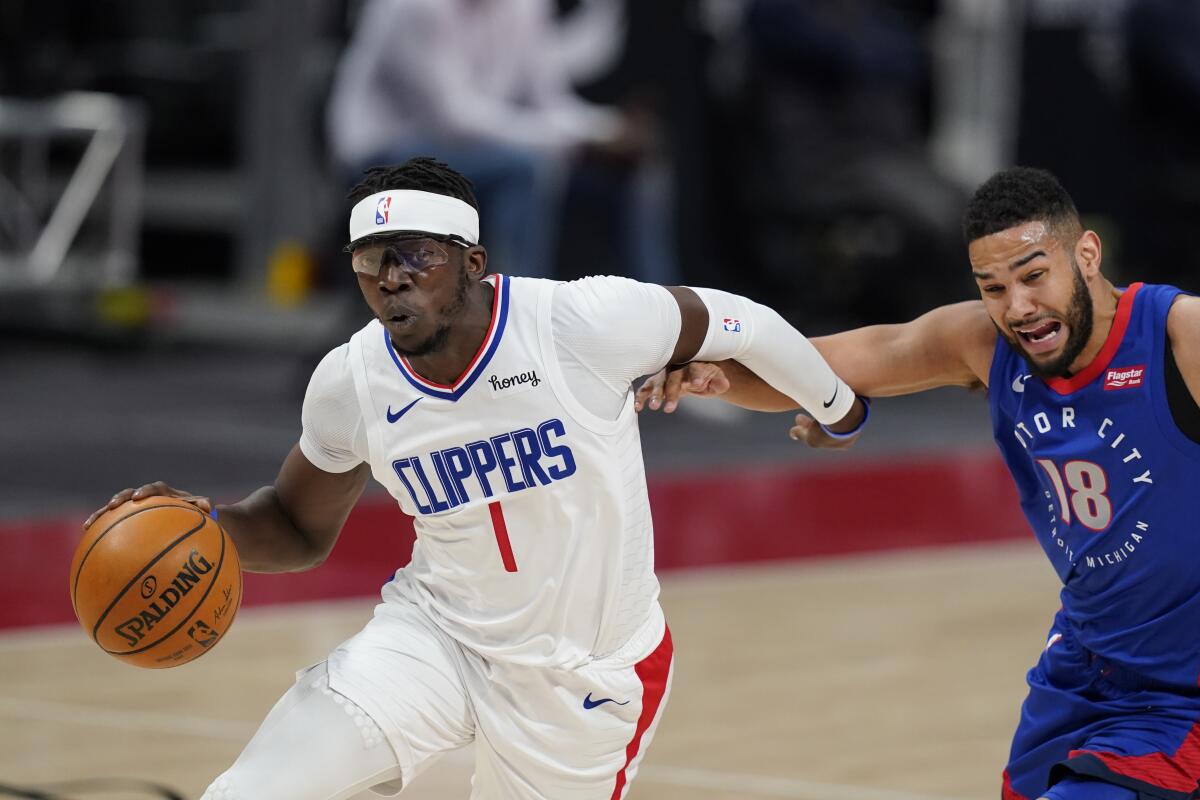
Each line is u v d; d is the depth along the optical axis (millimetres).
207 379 46969
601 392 11016
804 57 49938
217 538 11180
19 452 35562
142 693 20172
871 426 42594
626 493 11242
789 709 19984
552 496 10992
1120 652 11219
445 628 11398
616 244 44906
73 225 49219
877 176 48844
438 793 16719
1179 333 10828
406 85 36938
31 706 19578
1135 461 10938
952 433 42000
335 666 11281
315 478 11812
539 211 37875
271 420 40125
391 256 10508
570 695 11273
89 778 17016
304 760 10875
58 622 23375
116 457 35062
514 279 11109
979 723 19547
